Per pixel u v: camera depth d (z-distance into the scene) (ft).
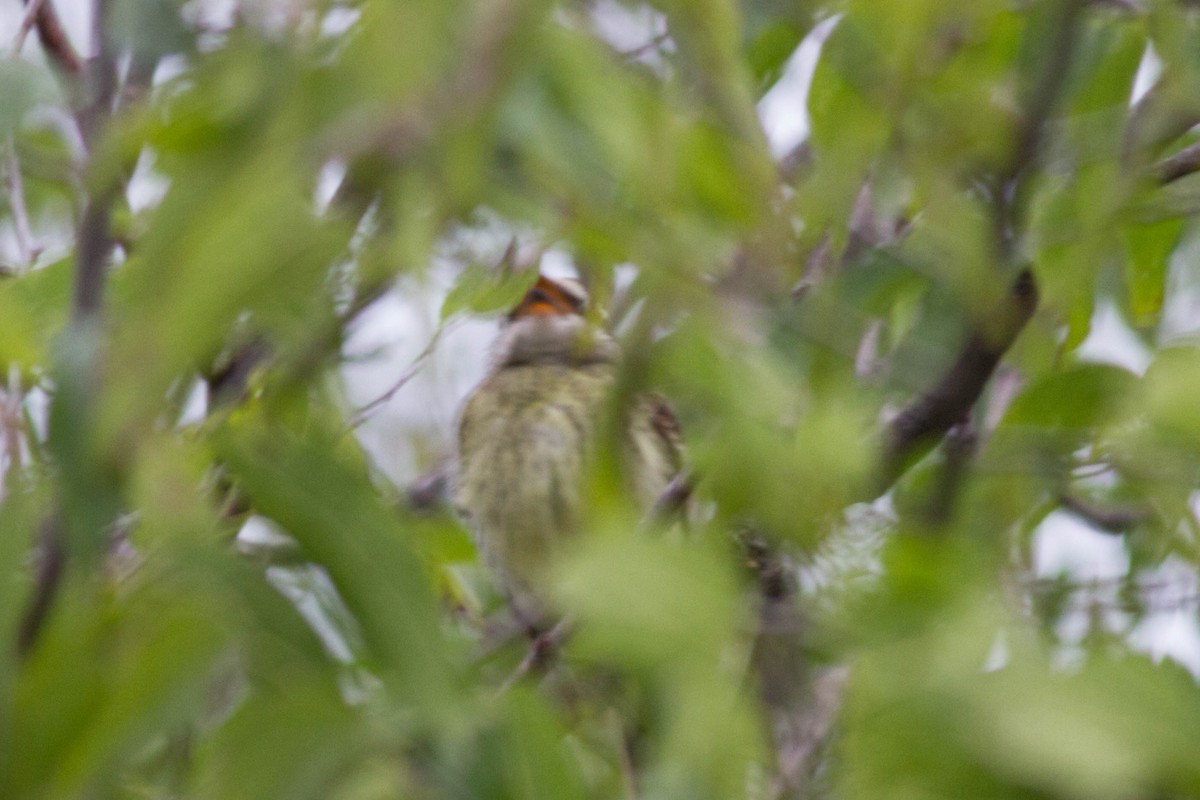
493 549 27.86
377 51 9.65
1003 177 12.67
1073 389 14.84
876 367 15.34
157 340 9.50
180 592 10.95
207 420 12.33
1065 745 9.75
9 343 15.10
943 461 15.56
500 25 9.67
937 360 15.23
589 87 10.55
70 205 19.57
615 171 10.72
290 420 13.29
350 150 9.89
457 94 9.74
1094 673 10.10
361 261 10.58
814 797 11.04
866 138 12.08
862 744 10.44
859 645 11.10
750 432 11.61
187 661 10.75
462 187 9.92
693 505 12.86
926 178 12.24
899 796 10.24
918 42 11.71
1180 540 14.84
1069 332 16.22
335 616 11.95
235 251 9.51
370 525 11.35
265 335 12.14
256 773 10.68
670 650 10.61
